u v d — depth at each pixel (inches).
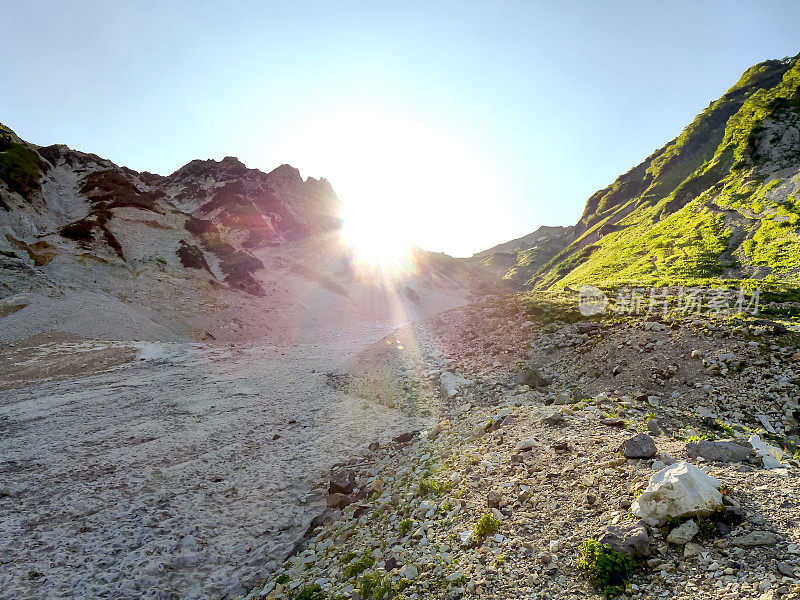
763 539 244.2
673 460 355.9
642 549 261.0
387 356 1306.6
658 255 2257.6
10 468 716.0
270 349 2142.0
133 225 3843.5
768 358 627.2
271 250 5300.2
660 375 677.3
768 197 2298.2
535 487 379.6
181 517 576.4
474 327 1293.1
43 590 427.5
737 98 6117.1
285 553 492.1
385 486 563.5
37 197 3693.4
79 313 2212.1
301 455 780.6
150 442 841.5
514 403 738.8
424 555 339.9
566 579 266.2
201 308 3004.4
